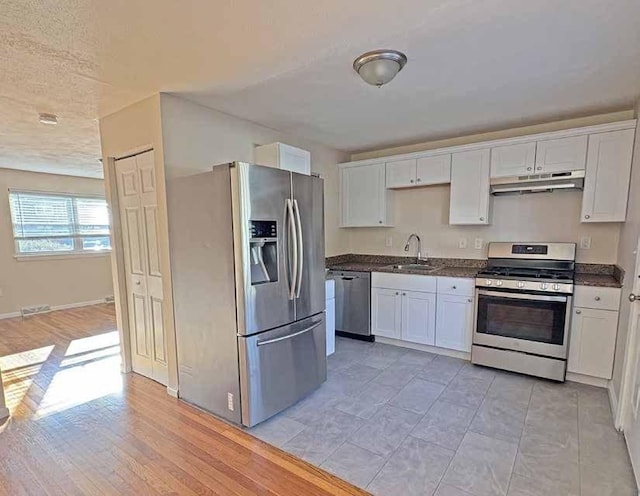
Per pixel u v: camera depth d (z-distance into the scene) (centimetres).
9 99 255
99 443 214
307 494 171
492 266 351
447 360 337
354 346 378
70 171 554
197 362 253
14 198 538
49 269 571
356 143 409
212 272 234
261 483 179
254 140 325
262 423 234
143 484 179
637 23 167
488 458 196
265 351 233
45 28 166
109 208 307
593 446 204
